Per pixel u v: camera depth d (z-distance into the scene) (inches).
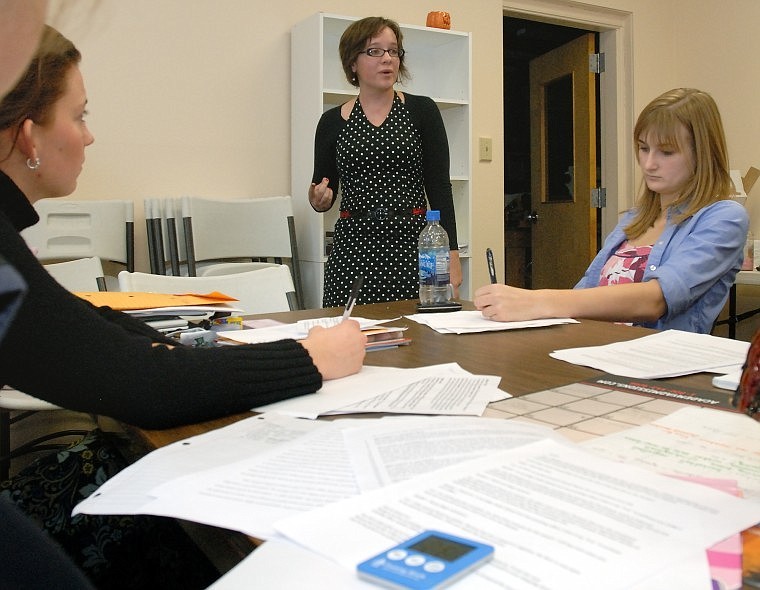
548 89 189.2
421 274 70.9
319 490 19.7
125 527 41.4
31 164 32.0
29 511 41.3
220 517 18.3
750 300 154.1
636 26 170.9
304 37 120.6
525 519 16.8
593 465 20.3
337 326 38.8
